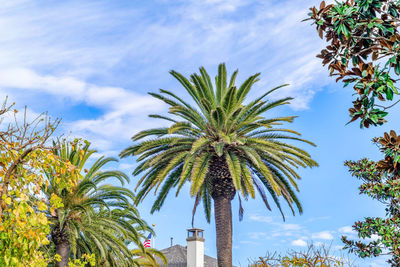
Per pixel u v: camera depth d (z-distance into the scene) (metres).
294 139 22.56
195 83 22.86
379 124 6.05
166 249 38.69
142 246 25.95
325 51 6.70
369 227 17.86
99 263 26.00
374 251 17.66
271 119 22.25
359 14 6.33
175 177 23.34
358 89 6.12
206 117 22.64
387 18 6.22
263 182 23.66
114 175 25.83
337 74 6.53
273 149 21.78
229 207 22.44
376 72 5.93
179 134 22.58
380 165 6.04
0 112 6.86
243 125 22.17
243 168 20.69
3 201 6.39
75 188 23.27
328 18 6.52
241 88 22.53
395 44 5.82
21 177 6.75
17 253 6.25
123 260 25.67
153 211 23.42
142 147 21.75
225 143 21.69
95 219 25.16
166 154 21.69
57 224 23.92
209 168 22.58
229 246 21.86
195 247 34.16
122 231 24.91
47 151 7.00
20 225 6.16
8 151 6.67
